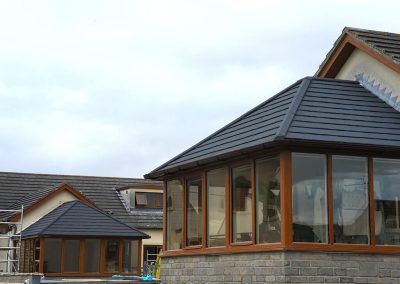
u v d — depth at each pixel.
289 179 12.59
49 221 31.64
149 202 40.03
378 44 15.66
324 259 12.62
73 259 31.09
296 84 15.54
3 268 34.69
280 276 12.46
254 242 13.25
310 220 12.70
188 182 15.70
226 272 14.02
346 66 16.72
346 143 12.70
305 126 13.04
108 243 32.00
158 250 38.25
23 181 41.00
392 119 14.17
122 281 19.34
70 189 36.62
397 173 13.52
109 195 41.06
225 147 14.27
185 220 15.62
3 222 32.97
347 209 13.01
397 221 13.39
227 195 14.16
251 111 15.66
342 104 14.41
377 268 12.97
